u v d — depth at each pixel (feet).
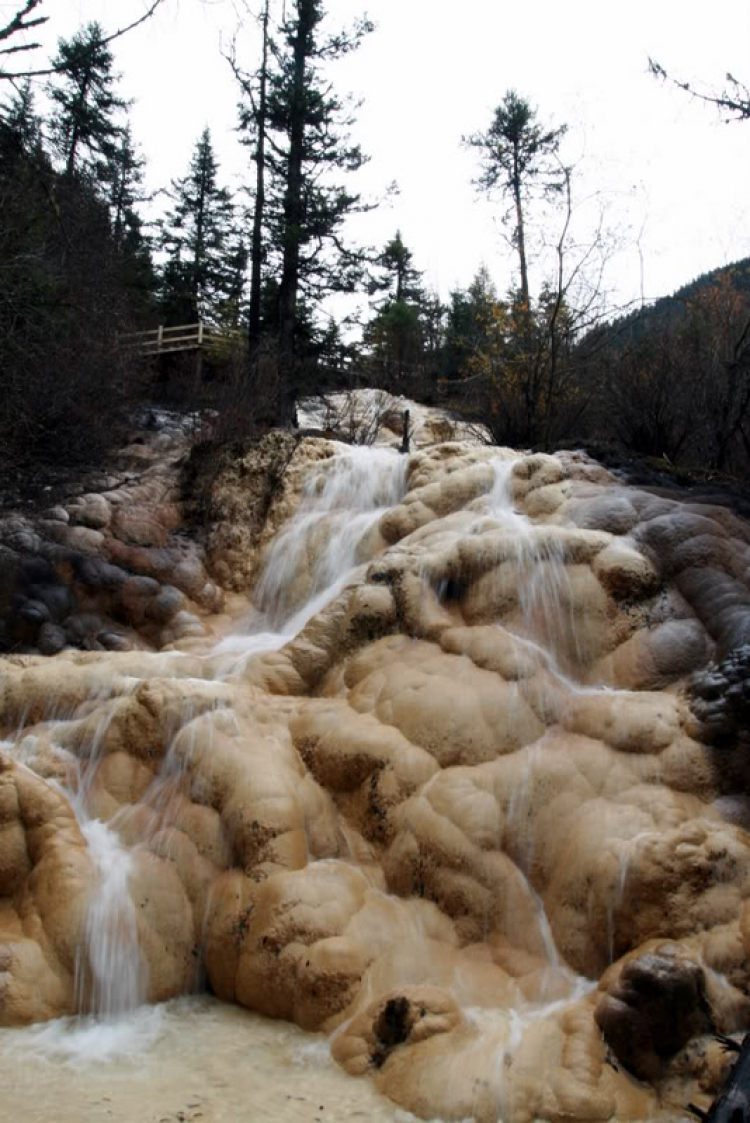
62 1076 11.99
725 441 28.94
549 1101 11.08
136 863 15.30
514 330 37.63
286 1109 11.30
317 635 19.92
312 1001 13.24
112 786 16.70
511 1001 13.15
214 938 14.55
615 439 31.91
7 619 24.77
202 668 19.90
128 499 30.63
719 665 15.78
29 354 30.22
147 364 45.80
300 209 63.82
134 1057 12.60
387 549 22.71
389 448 40.01
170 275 90.89
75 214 37.40
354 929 13.92
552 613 18.40
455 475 24.52
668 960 11.87
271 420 42.22
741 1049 10.59
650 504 20.42
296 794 15.94
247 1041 13.09
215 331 59.00
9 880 15.40
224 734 16.71
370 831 15.70
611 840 13.89
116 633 25.94
